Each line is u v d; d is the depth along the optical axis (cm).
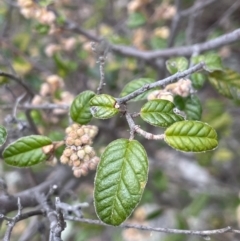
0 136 18
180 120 18
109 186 16
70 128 20
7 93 37
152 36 39
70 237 44
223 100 48
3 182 22
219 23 44
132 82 22
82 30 34
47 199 22
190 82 22
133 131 17
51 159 20
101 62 20
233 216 45
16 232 42
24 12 31
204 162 43
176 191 46
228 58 53
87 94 20
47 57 45
